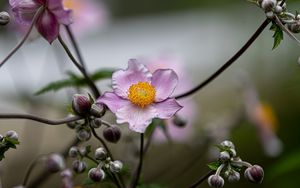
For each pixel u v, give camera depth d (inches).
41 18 22.8
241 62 57.2
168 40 76.9
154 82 23.1
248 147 49.8
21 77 45.6
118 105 22.6
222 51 60.9
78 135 22.3
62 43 23.5
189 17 80.4
